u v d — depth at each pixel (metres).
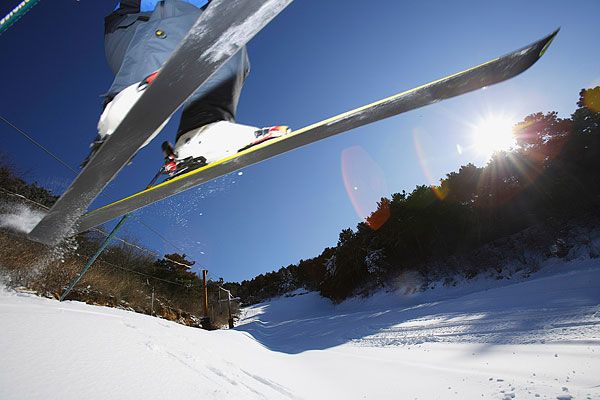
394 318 11.75
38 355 1.39
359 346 7.72
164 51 1.99
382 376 4.19
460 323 7.62
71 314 2.51
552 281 8.99
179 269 17.58
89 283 9.06
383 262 20.30
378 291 20.22
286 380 3.98
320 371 4.86
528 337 4.98
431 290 16.20
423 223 18.47
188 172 2.33
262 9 1.15
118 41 2.32
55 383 1.21
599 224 11.84
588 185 12.65
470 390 3.15
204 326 14.77
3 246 6.45
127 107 1.80
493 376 3.45
